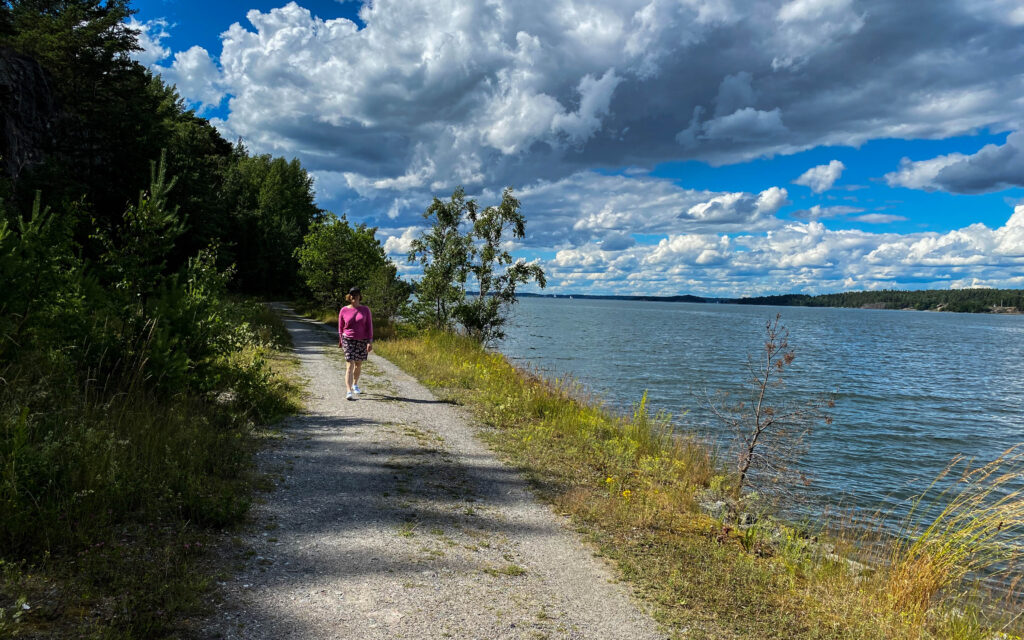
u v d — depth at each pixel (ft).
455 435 25.85
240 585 10.57
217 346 26.09
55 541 10.67
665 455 25.49
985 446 52.01
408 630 9.82
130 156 87.92
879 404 72.23
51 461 12.82
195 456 16.67
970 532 15.28
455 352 53.26
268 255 171.42
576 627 10.70
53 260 22.22
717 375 84.07
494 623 10.46
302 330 73.10
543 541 14.99
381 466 19.90
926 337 260.83
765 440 23.58
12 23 99.45
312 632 9.36
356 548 13.05
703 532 16.99
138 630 8.48
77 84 103.04
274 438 21.90
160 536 11.94
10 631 7.74
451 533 14.73
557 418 30.83
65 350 21.29
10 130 77.61
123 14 105.40
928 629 12.51
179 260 96.94
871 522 26.22
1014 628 13.66
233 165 188.24
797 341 188.44
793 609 12.39
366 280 96.37
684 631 11.00
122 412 18.48
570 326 215.31
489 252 64.90
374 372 43.27
